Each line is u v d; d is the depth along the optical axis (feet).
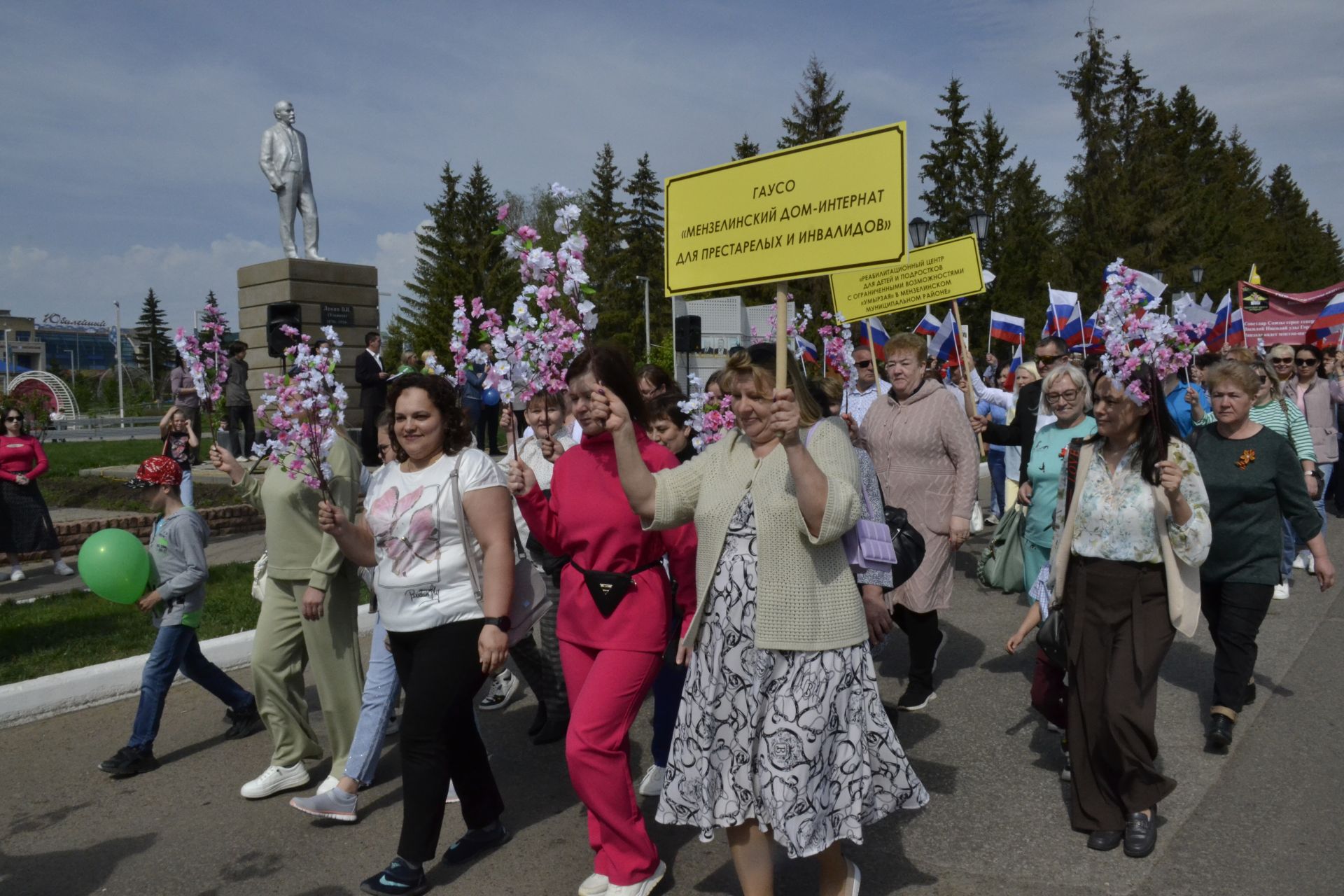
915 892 11.50
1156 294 17.21
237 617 24.99
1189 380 23.12
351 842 13.51
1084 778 12.75
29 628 24.48
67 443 88.69
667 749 14.38
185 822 14.29
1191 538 12.08
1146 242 148.66
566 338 13.06
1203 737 16.22
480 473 12.02
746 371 10.29
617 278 193.67
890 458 17.75
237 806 14.83
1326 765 14.79
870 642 12.86
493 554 11.87
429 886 12.15
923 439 17.34
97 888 12.43
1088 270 149.79
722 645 10.19
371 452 53.01
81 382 203.41
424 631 11.95
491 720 18.56
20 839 13.84
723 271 11.53
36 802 15.07
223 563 34.60
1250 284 50.83
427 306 169.58
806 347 30.12
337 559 14.49
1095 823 12.60
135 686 20.16
